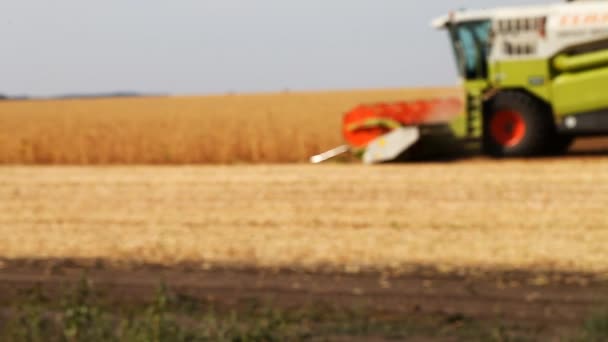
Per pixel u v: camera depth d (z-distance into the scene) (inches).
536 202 1519.4
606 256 1117.7
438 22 2237.9
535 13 2143.2
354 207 1557.6
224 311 974.4
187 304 1003.3
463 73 2237.9
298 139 2970.0
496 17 2176.4
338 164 2303.2
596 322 844.0
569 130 2140.7
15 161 3036.4
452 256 1154.7
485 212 1449.3
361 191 1731.1
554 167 1942.7
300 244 1269.7
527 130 2161.7
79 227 1493.6
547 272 1063.0
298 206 1593.3
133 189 1908.2
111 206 1700.3
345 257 1180.5
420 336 865.5
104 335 876.0
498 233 1279.5
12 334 908.0
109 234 1417.3
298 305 985.5
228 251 1250.6
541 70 2149.4
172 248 1289.4
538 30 2143.2
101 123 4633.4
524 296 977.5
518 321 898.1
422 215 1450.5
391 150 2226.9
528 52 2161.7
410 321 913.5
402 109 2375.7
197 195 1780.3
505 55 2182.6
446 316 922.7
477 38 2204.7
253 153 2819.9
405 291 1016.9
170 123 4207.7
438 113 2402.8
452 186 1732.3
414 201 1590.8
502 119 2198.6
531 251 1160.2
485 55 2207.2
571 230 1278.3
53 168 2466.8
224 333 872.9
